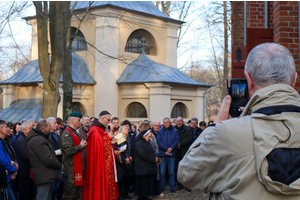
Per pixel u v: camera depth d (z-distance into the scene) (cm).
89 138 674
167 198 910
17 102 1956
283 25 598
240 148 148
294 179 136
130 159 855
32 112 1838
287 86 156
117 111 2014
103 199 659
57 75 1139
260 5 809
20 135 707
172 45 2259
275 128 147
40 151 600
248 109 162
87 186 661
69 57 1442
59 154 739
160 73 1964
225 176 151
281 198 139
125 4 2122
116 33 2023
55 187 763
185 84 1967
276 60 158
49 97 1123
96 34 2031
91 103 2016
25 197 693
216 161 154
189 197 920
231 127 153
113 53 2008
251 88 167
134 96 1973
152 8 2284
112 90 2002
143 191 835
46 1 1108
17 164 657
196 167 160
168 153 945
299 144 143
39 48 1119
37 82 1858
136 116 1998
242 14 1059
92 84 2002
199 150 162
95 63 2028
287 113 148
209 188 159
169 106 1917
